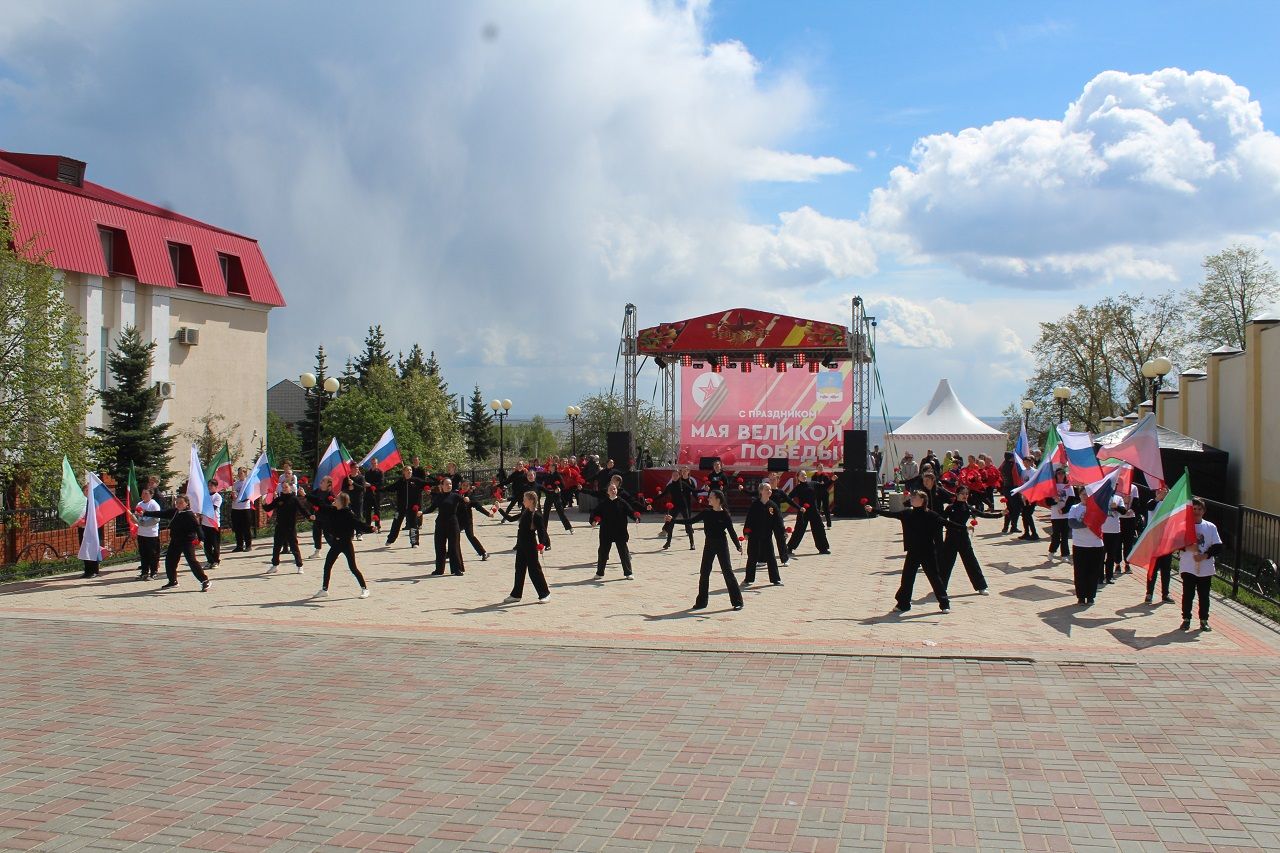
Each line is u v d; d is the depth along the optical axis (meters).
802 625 13.05
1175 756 7.80
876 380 36.44
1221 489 24.30
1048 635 12.27
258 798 7.05
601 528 17.72
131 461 31.08
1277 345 21.53
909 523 13.84
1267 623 13.09
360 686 10.13
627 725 8.73
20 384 22.38
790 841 6.25
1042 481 19.83
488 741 8.31
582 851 6.12
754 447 33.38
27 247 24.72
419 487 22.75
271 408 89.12
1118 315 51.78
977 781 7.29
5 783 7.38
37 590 16.78
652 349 34.44
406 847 6.20
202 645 12.17
